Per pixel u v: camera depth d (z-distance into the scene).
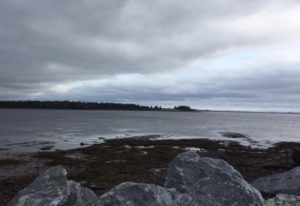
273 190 11.16
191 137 55.44
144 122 111.38
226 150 35.31
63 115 162.75
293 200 7.88
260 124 121.88
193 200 7.33
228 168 8.59
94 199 7.77
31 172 21.94
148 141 42.91
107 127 81.94
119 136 55.22
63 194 7.59
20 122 96.69
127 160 26.56
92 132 64.56
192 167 8.46
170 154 29.98
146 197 6.93
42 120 110.00
